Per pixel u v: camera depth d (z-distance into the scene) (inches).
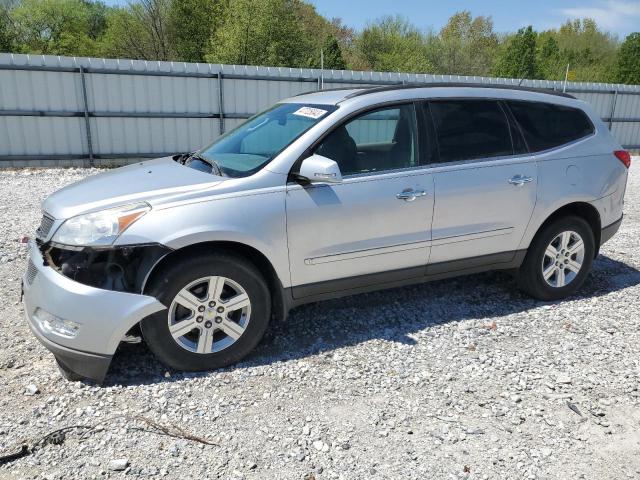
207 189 134.8
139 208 128.6
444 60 1809.8
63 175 462.6
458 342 156.6
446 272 168.1
